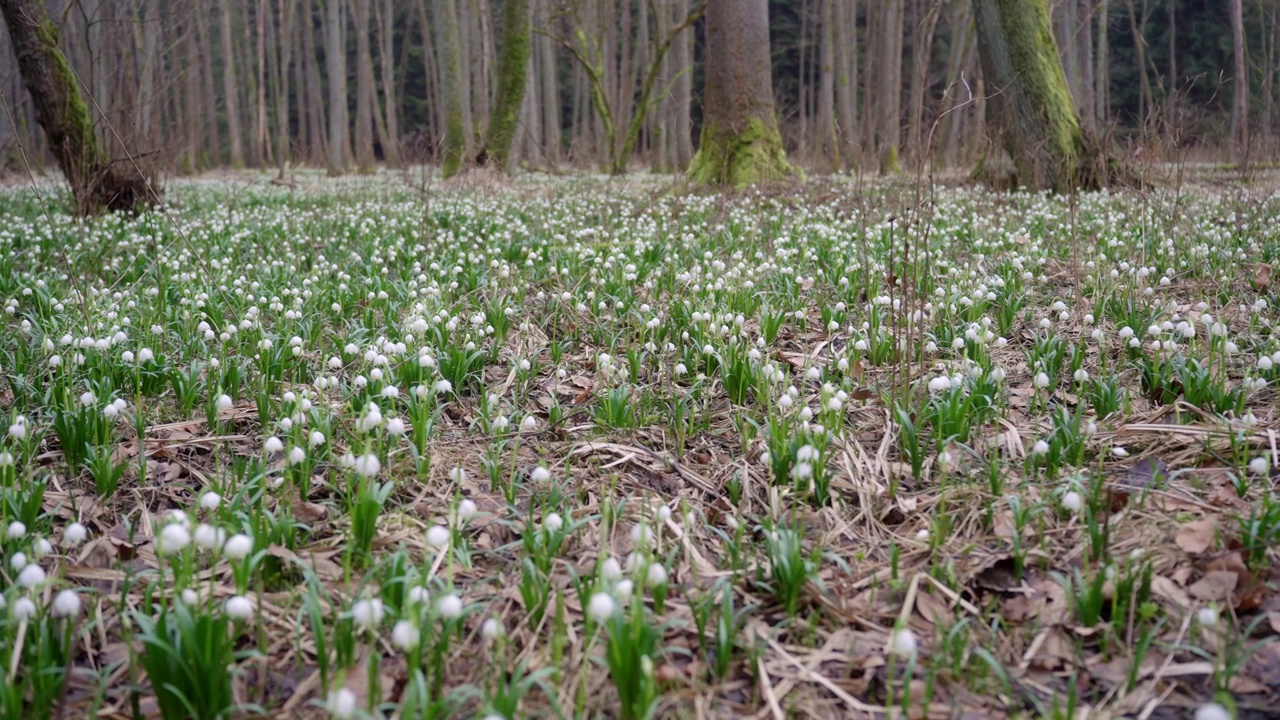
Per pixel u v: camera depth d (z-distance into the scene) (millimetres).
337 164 11164
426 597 949
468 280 2629
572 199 4824
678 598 1104
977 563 1156
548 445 1562
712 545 1231
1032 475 1361
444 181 6781
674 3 11484
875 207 3557
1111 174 4852
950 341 1982
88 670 929
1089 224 3451
